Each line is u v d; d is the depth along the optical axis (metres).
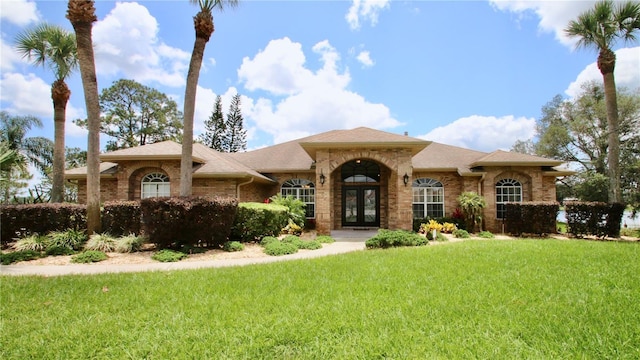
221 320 4.25
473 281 5.89
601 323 3.88
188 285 6.00
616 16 14.72
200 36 13.09
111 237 11.21
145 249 10.80
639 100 26.12
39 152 24.80
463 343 3.48
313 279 6.33
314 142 14.91
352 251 10.41
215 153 20.31
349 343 3.54
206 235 10.91
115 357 3.37
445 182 19.23
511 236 16.11
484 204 16.81
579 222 15.02
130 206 12.05
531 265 7.04
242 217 12.47
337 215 19.95
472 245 10.36
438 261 7.78
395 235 11.99
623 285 5.40
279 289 5.64
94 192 11.57
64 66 15.00
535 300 4.77
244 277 6.62
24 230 11.54
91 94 11.72
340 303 4.81
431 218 18.55
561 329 3.74
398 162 15.35
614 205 14.42
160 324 4.16
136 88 39.59
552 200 18.19
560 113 35.25
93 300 5.18
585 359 3.09
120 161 16.23
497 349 3.31
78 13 11.48
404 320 4.12
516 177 18.16
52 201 15.08
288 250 10.51
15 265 8.77
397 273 6.65
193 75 12.98
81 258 9.14
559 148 33.12
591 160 31.58
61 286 6.05
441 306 4.59
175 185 16.12
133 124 40.12
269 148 23.70
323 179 15.48
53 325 4.19
